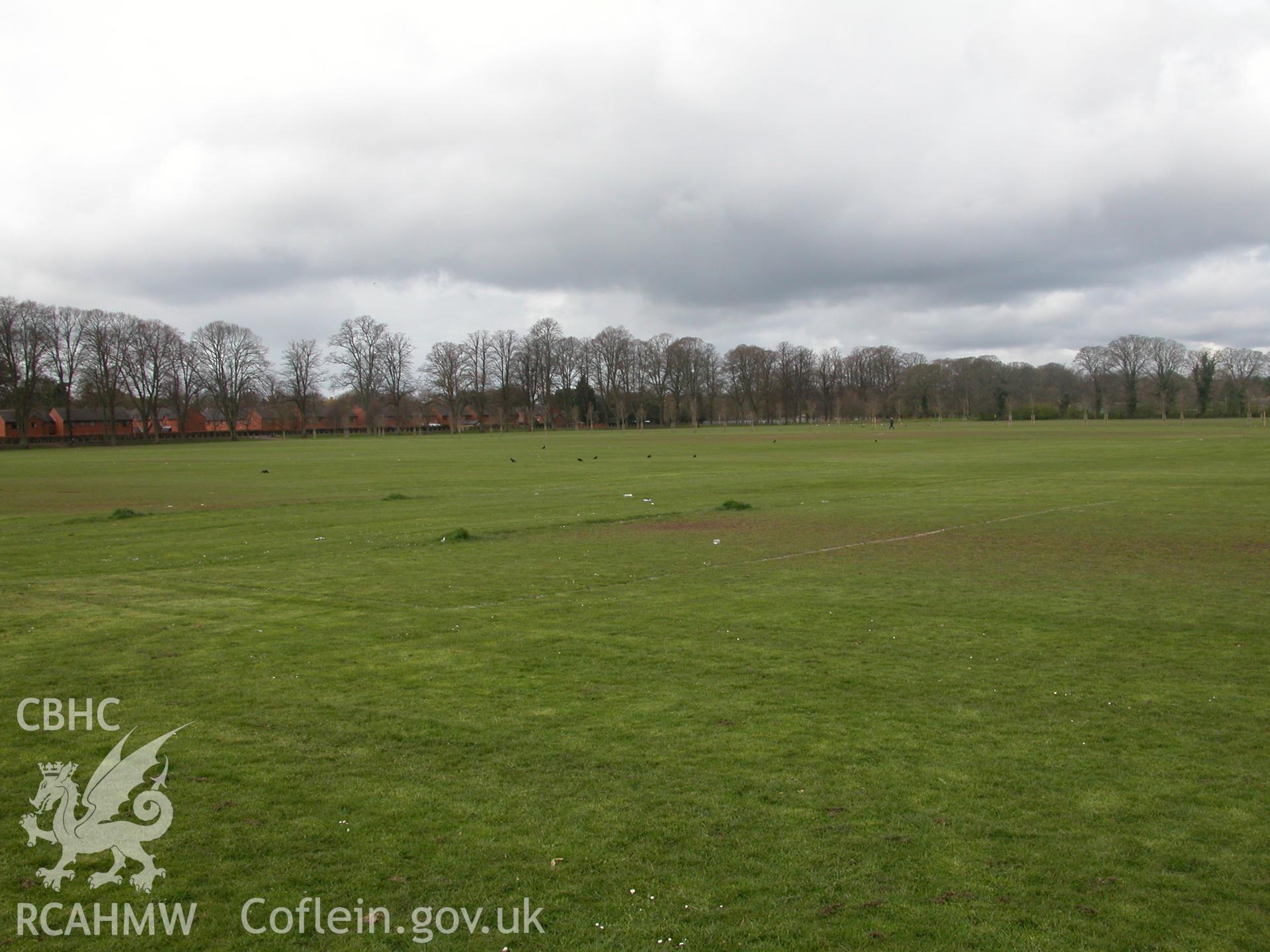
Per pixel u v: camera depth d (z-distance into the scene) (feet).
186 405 542.98
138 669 42.27
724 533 89.51
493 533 91.09
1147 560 70.69
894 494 127.13
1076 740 32.48
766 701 36.83
